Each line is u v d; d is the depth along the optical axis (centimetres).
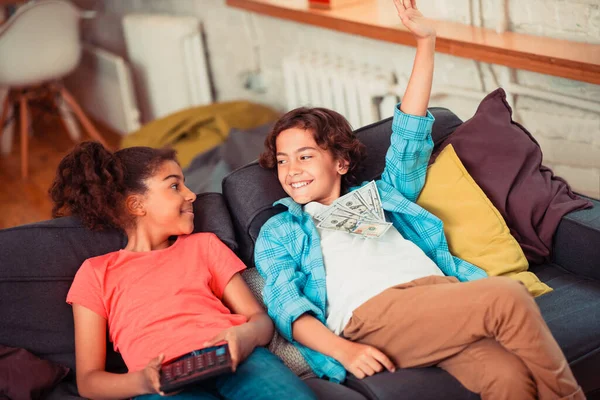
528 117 255
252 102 380
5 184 408
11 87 404
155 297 172
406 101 192
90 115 492
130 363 166
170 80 406
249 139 309
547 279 193
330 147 191
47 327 175
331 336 166
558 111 244
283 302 174
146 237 182
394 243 185
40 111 504
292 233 185
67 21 398
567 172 251
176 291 173
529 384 151
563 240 198
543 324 149
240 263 181
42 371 170
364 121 300
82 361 167
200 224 190
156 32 398
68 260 178
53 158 437
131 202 180
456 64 269
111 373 162
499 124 210
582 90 232
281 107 385
